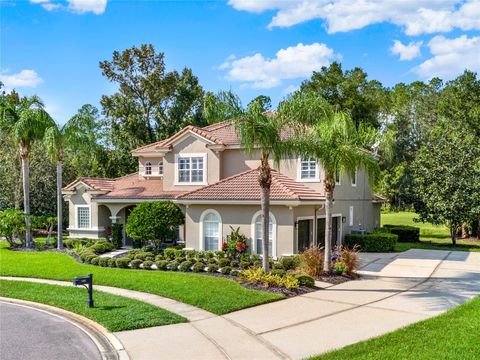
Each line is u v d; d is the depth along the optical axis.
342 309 12.84
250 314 12.33
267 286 15.20
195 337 10.30
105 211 30.39
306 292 15.16
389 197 50.56
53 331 11.10
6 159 36.59
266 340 10.06
